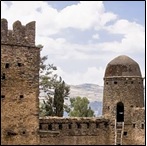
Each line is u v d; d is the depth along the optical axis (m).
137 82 81.62
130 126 79.88
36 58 69.31
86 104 120.31
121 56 83.81
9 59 67.25
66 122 74.25
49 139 70.94
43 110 106.25
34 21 69.75
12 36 67.81
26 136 67.75
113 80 81.69
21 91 67.81
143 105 82.25
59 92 102.12
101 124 78.69
